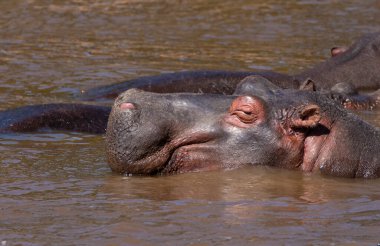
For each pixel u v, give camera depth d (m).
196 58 27.69
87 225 11.03
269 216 11.48
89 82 23.64
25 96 21.55
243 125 13.72
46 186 13.14
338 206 12.08
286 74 24.34
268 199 12.37
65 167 14.52
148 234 10.66
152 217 11.39
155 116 13.42
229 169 13.68
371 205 12.18
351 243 10.31
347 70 25.17
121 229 10.84
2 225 11.03
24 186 13.14
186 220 11.27
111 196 12.50
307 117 13.66
